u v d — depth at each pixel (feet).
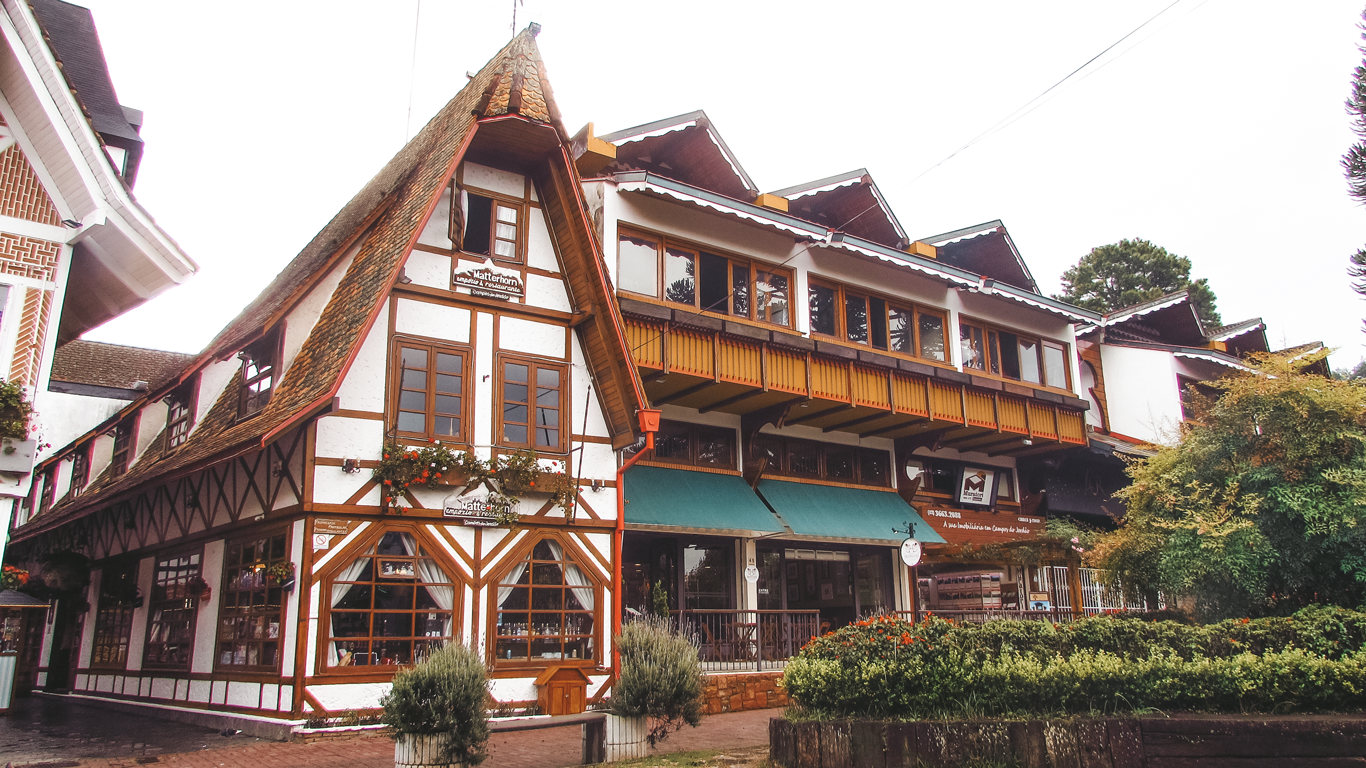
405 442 41.93
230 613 43.45
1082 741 25.49
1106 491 80.79
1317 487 39.78
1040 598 65.46
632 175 51.85
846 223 67.62
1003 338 72.49
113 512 61.72
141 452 61.62
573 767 30.48
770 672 49.32
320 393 37.65
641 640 33.45
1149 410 83.61
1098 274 151.23
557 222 48.96
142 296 37.14
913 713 28.27
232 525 44.73
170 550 51.47
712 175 60.23
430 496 41.88
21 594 54.70
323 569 38.65
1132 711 27.02
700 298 55.31
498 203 47.80
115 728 42.39
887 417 62.90
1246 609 41.98
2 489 30.73
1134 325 92.53
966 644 29.22
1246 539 40.60
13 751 35.06
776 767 28.60
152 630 51.83
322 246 58.34
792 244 59.88
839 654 29.96
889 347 64.44
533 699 42.86
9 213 32.71
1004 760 25.99
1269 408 42.16
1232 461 43.55
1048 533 64.64
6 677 53.26
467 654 29.94
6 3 32.32
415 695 28.12
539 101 47.14
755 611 52.31
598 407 48.34
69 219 33.58
